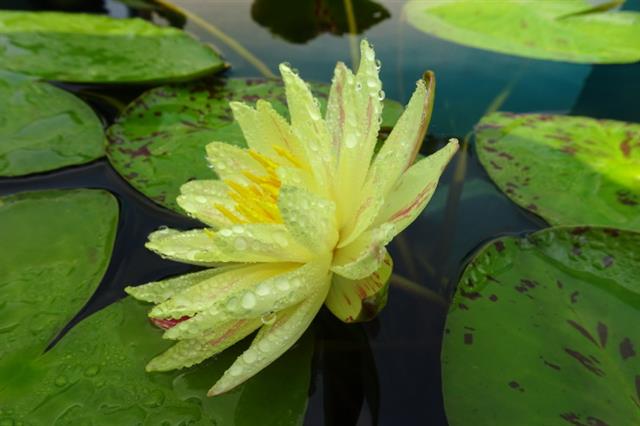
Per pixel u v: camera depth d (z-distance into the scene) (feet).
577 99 2.38
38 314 1.84
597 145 2.13
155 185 2.06
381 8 2.97
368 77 1.85
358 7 2.97
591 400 1.75
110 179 2.11
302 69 2.48
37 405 1.75
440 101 2.38
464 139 2.25
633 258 1.88
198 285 1.80
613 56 2.34
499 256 1.90
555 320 1.82
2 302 1.85
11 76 2.25
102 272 1.90
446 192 2.12
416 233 2.03
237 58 2.52
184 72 2.32
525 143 2.15
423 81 1.84
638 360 1.78
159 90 2.29
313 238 1.77
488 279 1.87
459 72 2.49
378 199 1.77
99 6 2.97
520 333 1.81
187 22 2.75
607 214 1.98
